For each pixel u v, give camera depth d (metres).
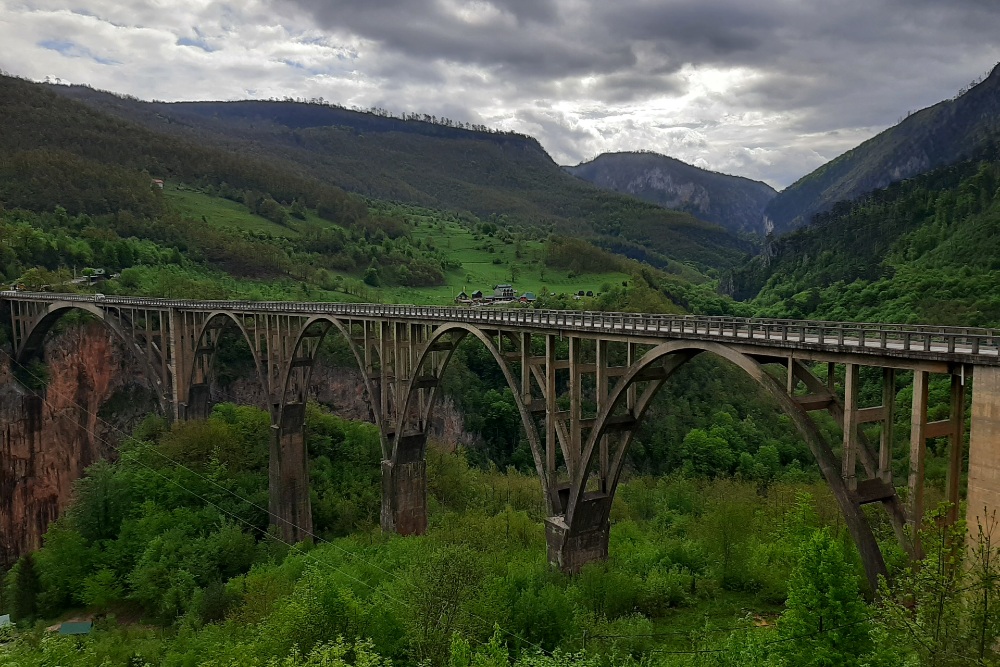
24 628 38.78
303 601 24.16
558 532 31.02
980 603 14.43
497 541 38.47
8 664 23.67
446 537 38.59
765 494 56.25
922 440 18.03
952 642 14.57
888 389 19.50
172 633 35.56
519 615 26.44
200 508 49.78
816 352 20.33
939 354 17.27
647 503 52.84
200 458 55.03
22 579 42.09
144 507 48.00
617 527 42.50
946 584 15.45
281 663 21.31
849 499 19.45
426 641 22.77
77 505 48.12
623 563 32.84
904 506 19.84
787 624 17.80
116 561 43.66
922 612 15.42
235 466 55.69
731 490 50.81
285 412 48.81
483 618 25.41
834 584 17.11
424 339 40.91
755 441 72.62
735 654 19.55
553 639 25.83
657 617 28.78
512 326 31.64
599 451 31.41
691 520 45.50
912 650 15.76
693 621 28.17
